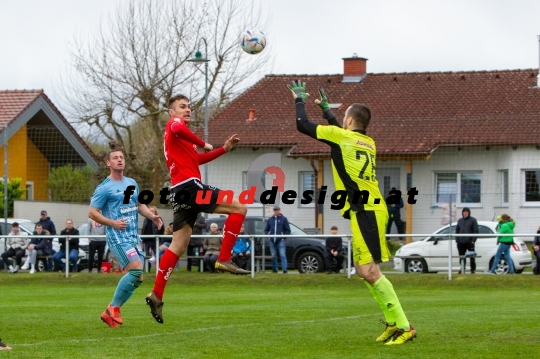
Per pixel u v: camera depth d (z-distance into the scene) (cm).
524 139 6062
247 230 4828
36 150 6016
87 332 1917
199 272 4394
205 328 1986
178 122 1858
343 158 1689
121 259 2028
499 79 7744
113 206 2036
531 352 1567
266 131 6388
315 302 2992
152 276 4153
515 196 5231
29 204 5659
